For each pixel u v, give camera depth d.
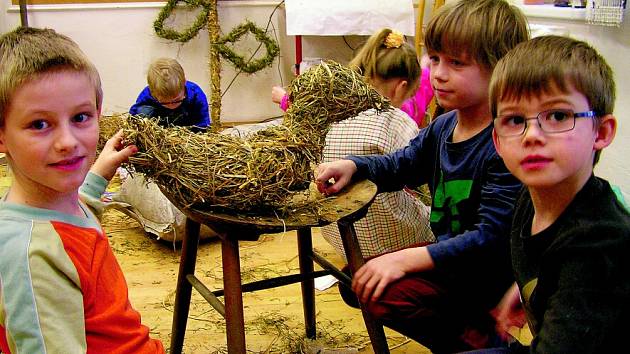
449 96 1.46
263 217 1.34
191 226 1.62
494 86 1.07
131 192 2.72
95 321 1.07
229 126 4.62
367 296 1.37
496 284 1.50
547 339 0.97
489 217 1.37
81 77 1.03
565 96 0.99
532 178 1.01
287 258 2.57
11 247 0.99
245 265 2.49
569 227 1.01
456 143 1.51
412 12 4.07
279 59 4.64
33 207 1.05
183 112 3.32
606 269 0.96
